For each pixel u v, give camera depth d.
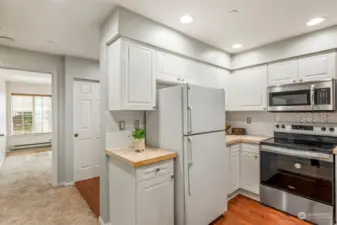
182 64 2.57
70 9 1.93
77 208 2.59
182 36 2.52
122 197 1.91
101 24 2.26
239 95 3.31
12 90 6.47
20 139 6.63
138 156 1.85
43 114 7.18
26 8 1.90
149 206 1.78
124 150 2.13
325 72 2.43
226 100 3.31
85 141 3.67
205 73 2.91
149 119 2.42
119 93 1.96
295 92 2.56
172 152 2.03
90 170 3.74
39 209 2.57
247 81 3.21
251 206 2.60
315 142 2.55
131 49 2.02
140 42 2.09
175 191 2.04
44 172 4.20
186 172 1.96
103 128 2.22
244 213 2.43
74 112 3.54
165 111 2.17
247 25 2.32
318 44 2.45
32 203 2.74
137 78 2.06
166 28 2.32
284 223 2.21
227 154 2.46
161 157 1.85
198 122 2.06
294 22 2.25
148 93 2.16
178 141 2.01
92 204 2.71
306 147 2.25
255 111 3.37
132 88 2.02
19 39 2.67
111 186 2.12
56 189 3.24
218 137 2.31
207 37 2.65
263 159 2.64
